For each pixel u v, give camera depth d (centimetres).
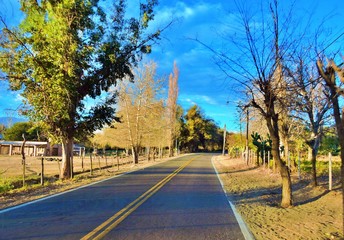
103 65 2081
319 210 1063
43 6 1905
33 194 1315
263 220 908
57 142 2061
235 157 5456
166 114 6438
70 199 1150
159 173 2373
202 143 11550
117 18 2064
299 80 1274
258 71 1118
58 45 1841
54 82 1855
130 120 4094
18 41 1842
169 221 830
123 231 714
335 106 710
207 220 863
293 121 2011
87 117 2122
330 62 699
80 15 1898
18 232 693
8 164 3888
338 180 1673
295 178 1920
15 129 8056
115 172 2480
